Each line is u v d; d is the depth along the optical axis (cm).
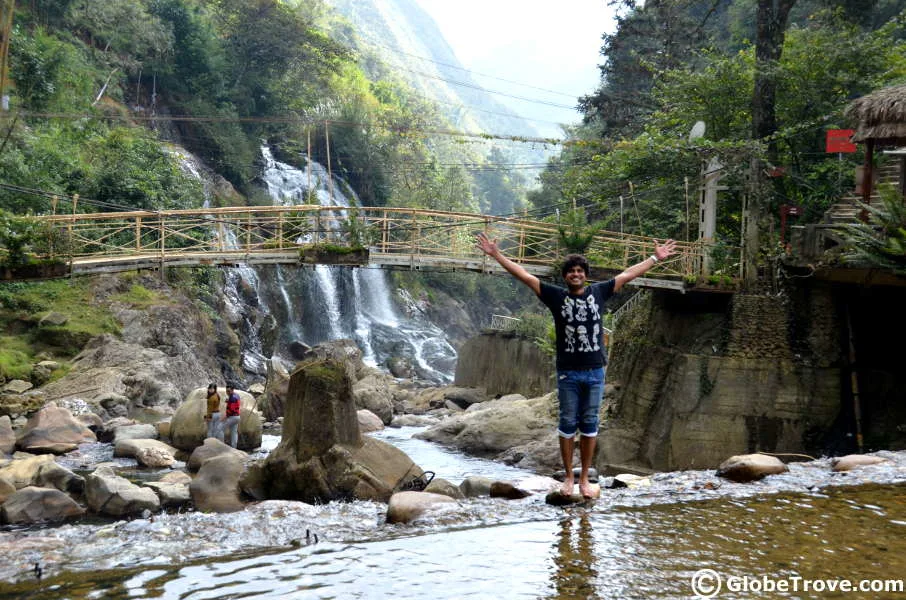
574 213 2091
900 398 1669
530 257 2077
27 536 590
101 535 589
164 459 1505
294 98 6191
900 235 1451
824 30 2698
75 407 2067
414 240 2083
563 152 5766
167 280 3338
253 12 5925
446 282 6575
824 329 1808
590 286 630
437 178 7331
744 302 1891
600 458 1939
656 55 3638
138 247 1995
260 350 4003
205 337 3162
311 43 6397
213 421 1680
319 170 6019
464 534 546
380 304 5378
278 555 506
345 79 7688
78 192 3184
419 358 4953
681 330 2028
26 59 3638
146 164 3631
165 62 5162
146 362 2588
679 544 510
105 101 4397
